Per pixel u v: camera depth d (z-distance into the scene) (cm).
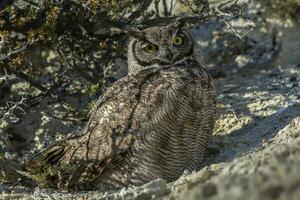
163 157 1172
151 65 1233
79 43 1466
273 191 648
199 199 727
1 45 1282
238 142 1302
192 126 1176
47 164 1173
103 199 1007
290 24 1778
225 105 1467
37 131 1430
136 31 1252
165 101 1166
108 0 1370
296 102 1434
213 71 1669
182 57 1233
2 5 1381
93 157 1177
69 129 1432
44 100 1507
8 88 1509
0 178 1234
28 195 1153
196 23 1435
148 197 942
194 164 1213
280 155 819
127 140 1169
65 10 1409
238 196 671
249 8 1806
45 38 1382
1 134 1333
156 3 1407
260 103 1451
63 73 1477
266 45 1730
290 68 1666
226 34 1741
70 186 1181
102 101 1225
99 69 1484
